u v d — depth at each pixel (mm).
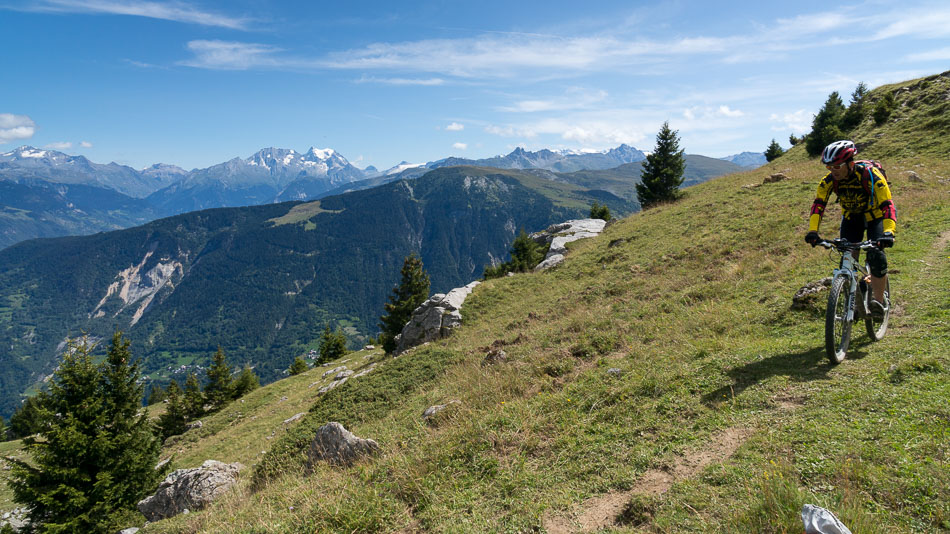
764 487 3576
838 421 4395
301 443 11711
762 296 10281
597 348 10430
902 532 2955
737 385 5875
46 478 19969
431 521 4965
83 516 19266
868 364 5453
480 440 6367
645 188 49562
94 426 21016
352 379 18391
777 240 17078
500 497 5023
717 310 10219
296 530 5586
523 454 5727
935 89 35688
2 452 50406
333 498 5988
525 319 21016
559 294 25453
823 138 39062
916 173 21656
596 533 3980
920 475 3389
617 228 38500
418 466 6188
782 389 5406
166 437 50781
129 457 21156
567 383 8047
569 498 4633
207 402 63344
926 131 30719
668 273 18859
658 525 3738
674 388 6281
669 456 4773
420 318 32000
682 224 27766
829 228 15969
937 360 5039
